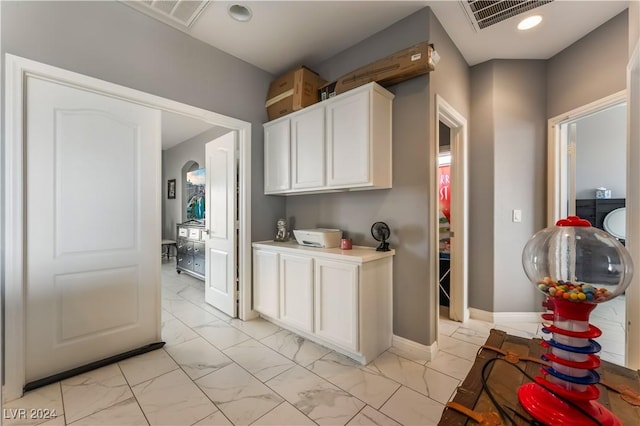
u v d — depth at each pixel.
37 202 1.71
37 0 1.68
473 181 2.84
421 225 2.07
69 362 1.83
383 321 2.13
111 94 1.97
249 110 2.82
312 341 2.31
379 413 1.48
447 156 3.19
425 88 2.04
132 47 2.05
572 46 2.46
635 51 1.46
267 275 2.63
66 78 1.77
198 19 2.19
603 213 4.12
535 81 2.71
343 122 2.19
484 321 2.76
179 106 2.31
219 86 2.58
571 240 0.84
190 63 2.38
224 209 2.98
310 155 2.44
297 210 3.04
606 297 0.75
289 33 2.37
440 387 1.70
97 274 1.95
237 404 1.55
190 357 2.05
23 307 1.65
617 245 0.80
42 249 1.73
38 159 1.71
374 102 2.05
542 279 0.86
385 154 2.16
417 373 1.85
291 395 1.63
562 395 0.75
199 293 3.70
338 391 1.66
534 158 2.72
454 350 2.17
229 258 2.89
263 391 1.66
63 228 1.81
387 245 2.18
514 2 1.99
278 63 2.84
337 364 1.96
